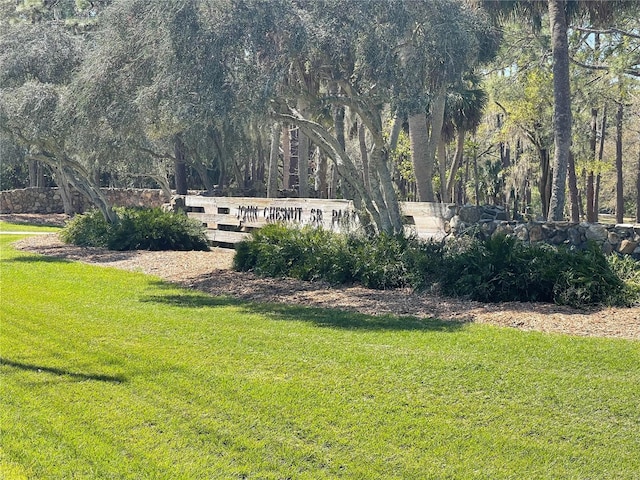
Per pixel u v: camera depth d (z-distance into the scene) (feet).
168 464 16.08
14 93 56.70
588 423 17.78
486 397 19.60
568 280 31.91
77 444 17.21
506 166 135.03
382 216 44.14
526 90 78.48
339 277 39.55
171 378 21.88
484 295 33.32
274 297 36.27
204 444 17.15
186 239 62.64
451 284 35.14
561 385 20.29
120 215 72.79
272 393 20.25
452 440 16.99
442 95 50.21
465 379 20.99
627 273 33.58
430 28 40.09
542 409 18.66
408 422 18.01
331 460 16.19
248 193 93.30
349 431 17.62
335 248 41.88
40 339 27.07
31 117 55.88
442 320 29.53
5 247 67.15
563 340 25.14
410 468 15.71
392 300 34.14
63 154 63.57
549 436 17.11
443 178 96.53
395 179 126.72
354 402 19.47
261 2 37.58
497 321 28.89
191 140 71.51
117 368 23.06
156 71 40.50
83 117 48.98
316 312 31.83
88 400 20.21
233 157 88.17
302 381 21.26
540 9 56.29
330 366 22.67
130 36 41.63
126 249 62.49
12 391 21.04
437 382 20.84
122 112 45.29
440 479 15.26
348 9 38.68
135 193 120.16
